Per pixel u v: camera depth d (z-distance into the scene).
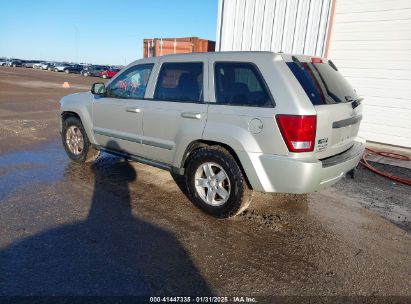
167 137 4.16
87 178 4.96
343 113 3.57
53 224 3.47
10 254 2.89
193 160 3.93
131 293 2.49
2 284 2.50
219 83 3.72
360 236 3.62
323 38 8.60
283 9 9.07
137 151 4.62
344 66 8.79
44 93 18.73
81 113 5.30
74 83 29.66
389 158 7.18
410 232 3.79
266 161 3.32
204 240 3.34
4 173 5.00
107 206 4.01
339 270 2.96
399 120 8.24
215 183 3.80
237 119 3.48
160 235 3.38
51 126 9.12
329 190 5.05
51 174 5.05
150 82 4.40
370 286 2.75
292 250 3.25
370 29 8.24
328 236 3.58
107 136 5.00
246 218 3.90
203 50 12.82
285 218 3.97
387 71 8.20
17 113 11.11
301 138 3.15
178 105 4.00
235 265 2.94
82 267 2.77
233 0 9.91
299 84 3.26
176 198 4.37
